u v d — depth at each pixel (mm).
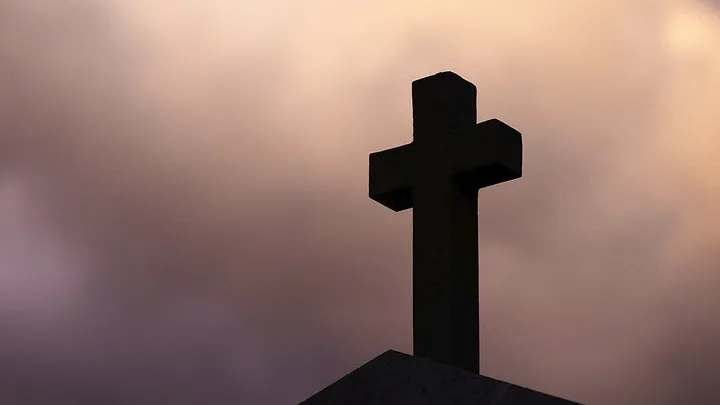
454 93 5594
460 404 3299
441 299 5230
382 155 5695
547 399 3219
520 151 5469
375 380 3484
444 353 5109
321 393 3535
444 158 5461
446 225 5352
